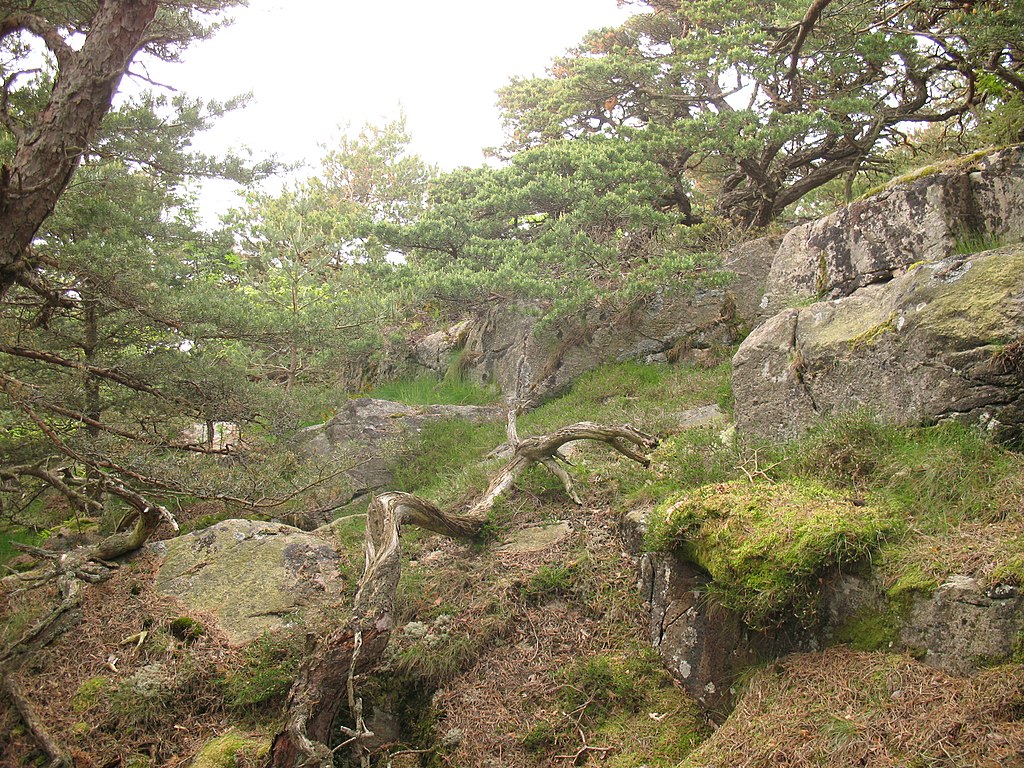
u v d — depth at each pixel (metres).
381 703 6.31
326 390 11.23
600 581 6.70
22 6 7.42
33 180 6.35
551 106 16.45
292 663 6.54
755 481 6.12
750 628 5.24
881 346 6.49
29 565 9.04
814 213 17.16
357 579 7.44
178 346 9.71
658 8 17.33
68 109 6.42
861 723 4.07
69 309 8.73
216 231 11.36
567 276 12.45
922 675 4.20
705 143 12.71
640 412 10.02
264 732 6.11
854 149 13.97
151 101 9.40
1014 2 9.95
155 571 7.64
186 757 5.91
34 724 5.93
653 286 11.80
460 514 7.74
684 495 6.08
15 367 9.04
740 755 4.32
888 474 5.69
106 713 6.20
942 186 7.70
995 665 4.00
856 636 4.67
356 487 11.20
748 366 7.70
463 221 13.62
